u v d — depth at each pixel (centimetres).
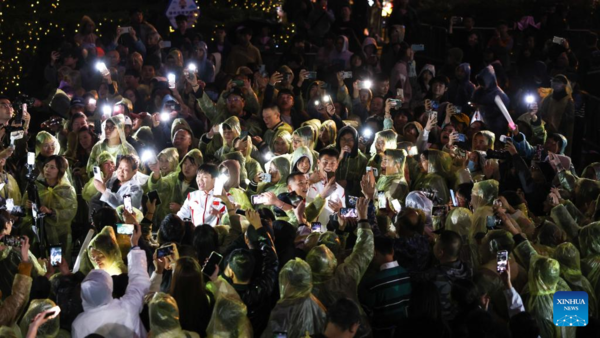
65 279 786
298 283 771
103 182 1202
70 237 1192
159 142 1483
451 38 2138
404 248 862
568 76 1919
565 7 2161
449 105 1537
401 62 1905
